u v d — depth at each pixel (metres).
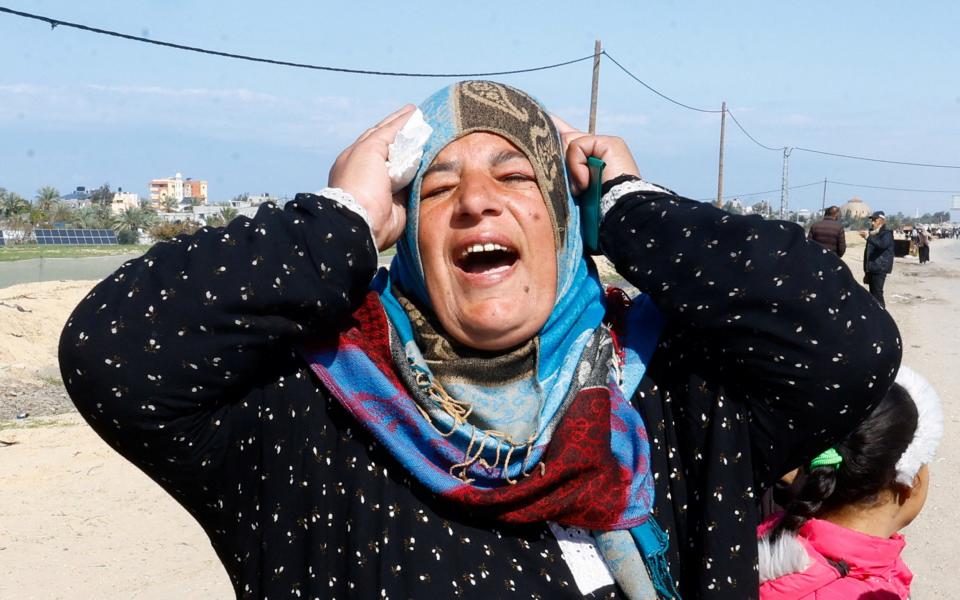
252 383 1.91
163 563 5.88
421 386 1.89
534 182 1.98
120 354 1.73
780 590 2.32
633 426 1.96
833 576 2.30
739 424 1.93
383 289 2.10
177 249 1.83
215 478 1.89
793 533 2.39
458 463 1.83
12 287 19.02
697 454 1.97
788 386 1.85
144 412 1.75
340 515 1.86
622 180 2.06
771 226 1.88
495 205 1.90
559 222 1.99
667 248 1.91
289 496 1.89
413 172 1.94
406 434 1.85
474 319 1.90
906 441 2.29
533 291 1.93
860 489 2.33
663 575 1.91
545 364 1.94
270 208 1.87
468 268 1.98
